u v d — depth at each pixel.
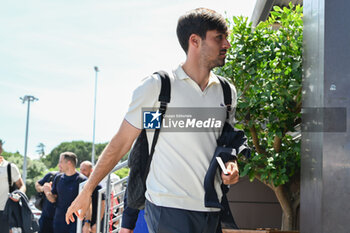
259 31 4.65
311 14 3.26
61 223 7.18
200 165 2.29
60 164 7.34
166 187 2.26
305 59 3.37
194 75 2.38
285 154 4.43
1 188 6.95
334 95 2.96
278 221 6.69
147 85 2.27
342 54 2.98
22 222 6.86
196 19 2.37
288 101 4.28
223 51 2.39
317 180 3.01
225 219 2.38
